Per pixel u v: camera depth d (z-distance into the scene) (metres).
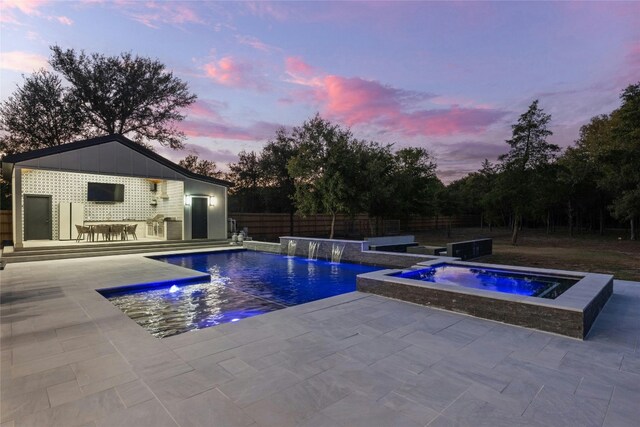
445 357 3.39
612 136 19.77
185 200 15.48
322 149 16.08
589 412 2.41
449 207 25.83
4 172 13.20
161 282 7.66
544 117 16.69
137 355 3.42
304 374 2.99
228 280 8.80
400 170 19.77
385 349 3.59
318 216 24.66
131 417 2.33
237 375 2.97
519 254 13.95
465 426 2.24
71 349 3.58
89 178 15.02
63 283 7.27
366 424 2.25
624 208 19.30
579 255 13.62
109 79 21.66
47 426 2.23
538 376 2.99
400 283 5.64
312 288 7.91
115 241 14.11
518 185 17.17
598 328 4.33
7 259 10.29
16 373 3.03
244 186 26.47
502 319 4.52
